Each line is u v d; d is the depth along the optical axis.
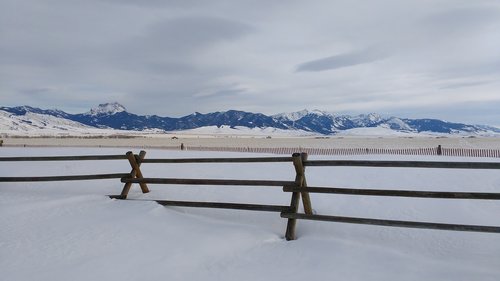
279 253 5.13
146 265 4.61
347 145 74.94
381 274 4.44
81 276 4.31
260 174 12.78
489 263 4.74
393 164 5.37
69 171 13.85
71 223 5.95
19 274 4.34
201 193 8.29
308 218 5.58
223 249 5.20
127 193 7.44
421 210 7.10
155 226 5.84
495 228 4.67
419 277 4.35
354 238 5.68
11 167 15.05
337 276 4.40
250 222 6.36
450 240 5.56
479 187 9.89
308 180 11.33
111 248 5.07
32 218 6.21
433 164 5.16
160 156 24.47
